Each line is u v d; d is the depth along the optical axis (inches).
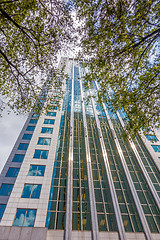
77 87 1765.5
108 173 878.4
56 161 949.8
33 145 1013.8
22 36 559.5
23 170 848.9
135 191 803.4
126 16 459.5
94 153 1030.4
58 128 1175.0
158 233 651.5
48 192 759.7
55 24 537.0
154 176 904.3
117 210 716.7
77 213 713.0
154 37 462.3
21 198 723.4
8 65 554.3
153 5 431.2
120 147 1061.1
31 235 599.2
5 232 600.4
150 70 533.6
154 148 1083.9
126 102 563.5
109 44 530.9
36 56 592.1
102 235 632.4
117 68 578.9
